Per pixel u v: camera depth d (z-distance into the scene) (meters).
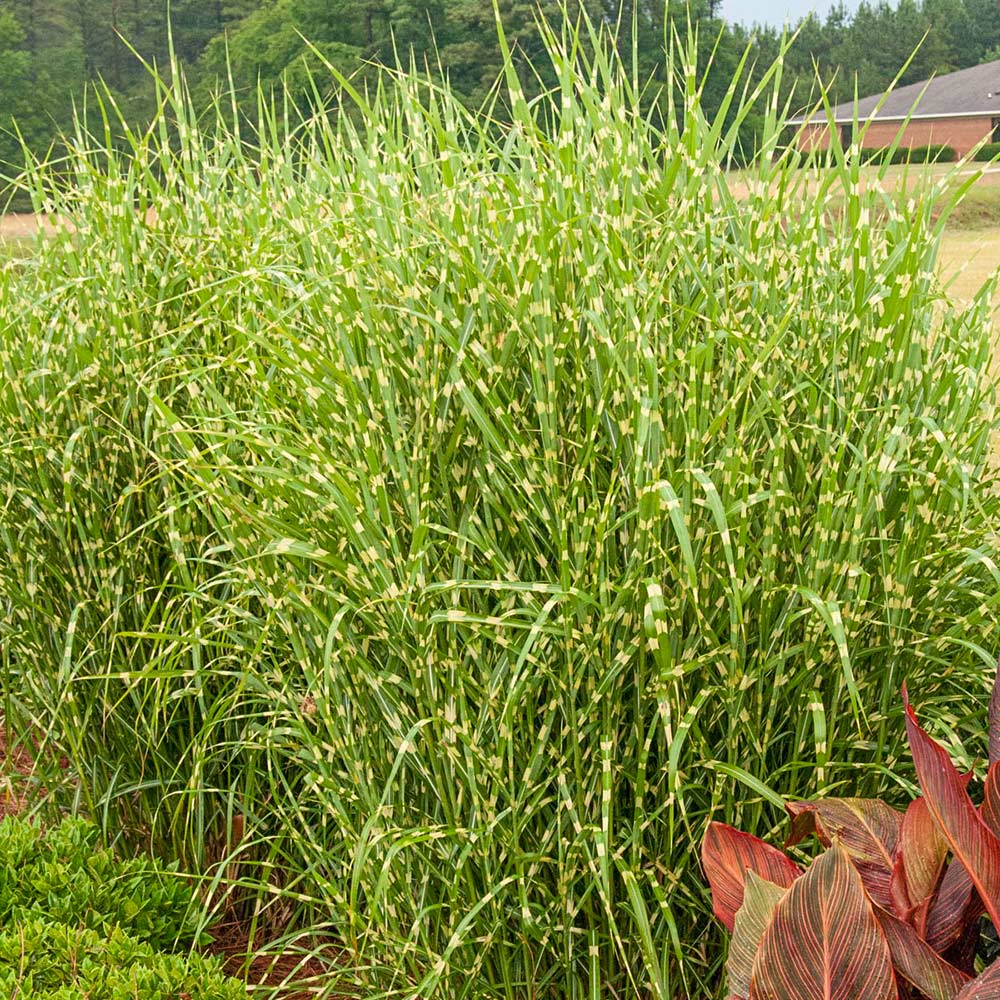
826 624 2.15
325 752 2.61
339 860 2.65
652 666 2.23
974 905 1.89
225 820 3.22
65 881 2.68
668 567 2.18
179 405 3.15
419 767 2.36
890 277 2.36
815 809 2.08
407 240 2.53
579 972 2.42
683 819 2.17
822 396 2.35
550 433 2.19
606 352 2.22
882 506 2.21
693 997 2.46
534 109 2.52
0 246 3.52
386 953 2.52
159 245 3.41
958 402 2.47
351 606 2.20
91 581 3.18
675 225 2.35
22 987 2.20
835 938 1.71
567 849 2.32
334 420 2.31
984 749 2.54
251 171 3.54
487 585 2.04
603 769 2.10
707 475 2.20
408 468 2.28
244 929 3.09
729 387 2.32
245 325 2.85
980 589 2.51
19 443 3.09
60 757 3.59
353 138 2.90
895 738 2.39
